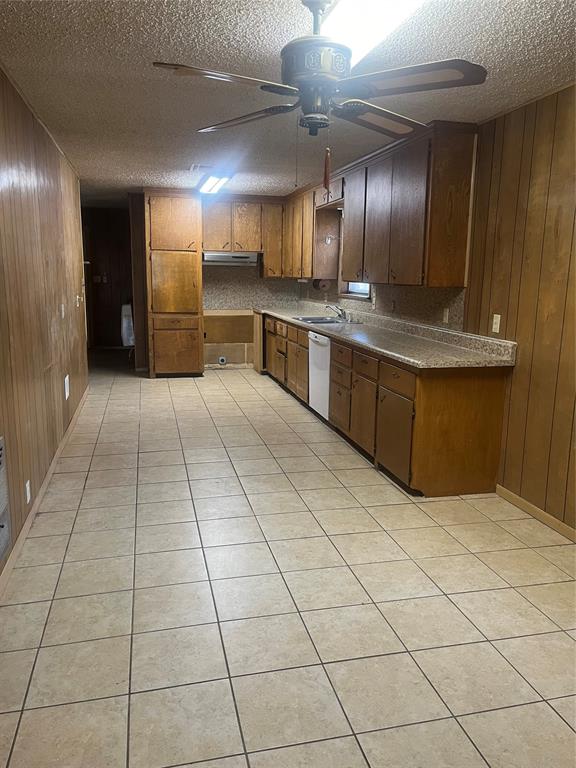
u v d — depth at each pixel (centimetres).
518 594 243
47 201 375
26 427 291
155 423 503
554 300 294
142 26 220
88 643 206
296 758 160
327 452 429
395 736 168
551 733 170
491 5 195
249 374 735
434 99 300
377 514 320
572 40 225
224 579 251
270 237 723
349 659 201
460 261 367
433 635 215
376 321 513
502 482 346
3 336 247
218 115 342
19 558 265
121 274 956
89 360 838
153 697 181
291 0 198
